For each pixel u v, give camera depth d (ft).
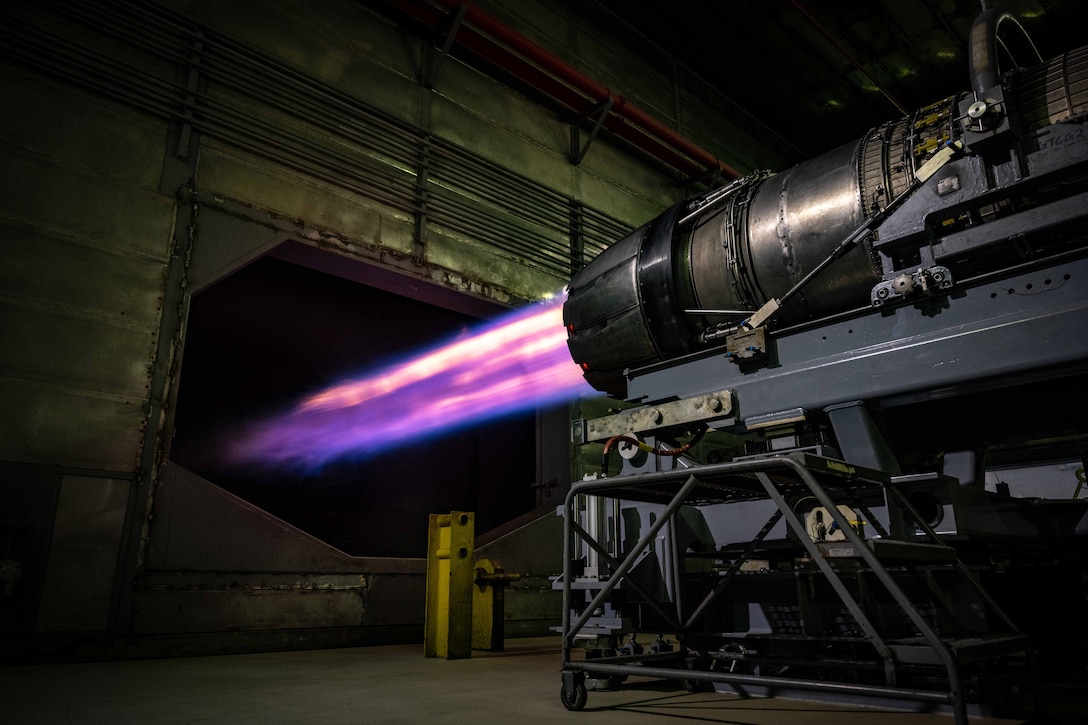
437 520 14.70
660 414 10.96
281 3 19.85
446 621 14.05
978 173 8.18
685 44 33.22
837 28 31.81
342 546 22.08
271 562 16.26
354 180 20.08
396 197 20.94
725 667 9.44
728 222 10.67
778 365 9.94
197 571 15.15
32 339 14.17
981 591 7.82
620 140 29.66
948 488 8.62
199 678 10.77
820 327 9.59
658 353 11.60
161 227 16.28
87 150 15.60
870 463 8.86
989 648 6.49
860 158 9.57
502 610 15.85
